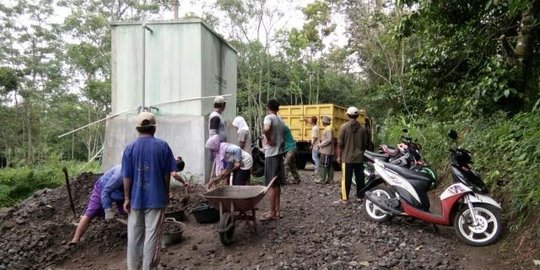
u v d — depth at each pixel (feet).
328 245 18.42
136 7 99.04
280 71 108.37
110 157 30.30
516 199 18.26
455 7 27.48
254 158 34.06
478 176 18.69
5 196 31.35
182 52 30.71
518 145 20.63
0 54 106.32
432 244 18.45
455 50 28.19
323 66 113.80
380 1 82.99
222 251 18.20
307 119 50.88
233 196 19.86
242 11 97.25
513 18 26.07
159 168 15.64
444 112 30.68
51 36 110.52
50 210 23.04
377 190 21.71
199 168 29.17
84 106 105.81
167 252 18.30
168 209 23.40
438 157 30.17
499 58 24.90
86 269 17.37
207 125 30.22
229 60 38.11
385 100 65.72
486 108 26.11
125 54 31.32
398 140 39.04
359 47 92.07
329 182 35.88
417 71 30.76
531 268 15.33
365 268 15.98
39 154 90.27
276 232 20.11
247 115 101.81
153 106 30.78
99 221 21.52
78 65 99.09
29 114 108.37
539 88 24.44
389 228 20.56
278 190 22.33
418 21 28.89
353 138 25.48
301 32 103.60
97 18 96.73
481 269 15.87
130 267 15.71
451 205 18.52
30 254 18.49
